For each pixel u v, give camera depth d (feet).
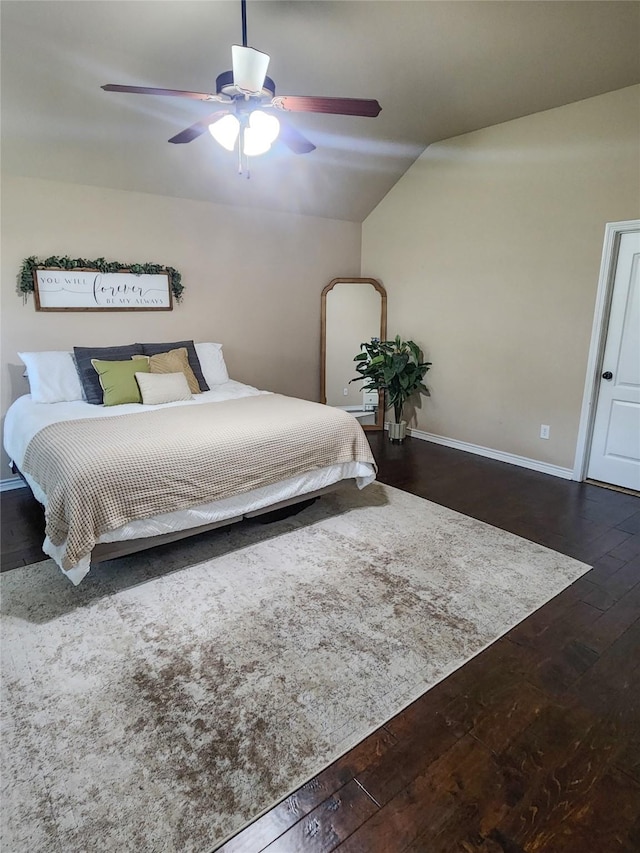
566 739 5.48
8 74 9.39
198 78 10.01
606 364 12.53
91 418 10.29
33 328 12.61
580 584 8.47
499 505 11.79
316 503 11.93
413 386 16.53
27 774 5.05
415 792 4.88
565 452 13.51
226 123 7.77
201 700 6.00
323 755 5.28
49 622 7.44
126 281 13.74
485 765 5.17
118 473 7.86
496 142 13.66
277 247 16.70
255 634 7.18
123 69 9.62
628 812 4.69
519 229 13.58
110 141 11.85
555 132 12.40
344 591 8.25
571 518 11.06
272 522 10.89
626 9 8.16
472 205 14.64
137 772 5.09
